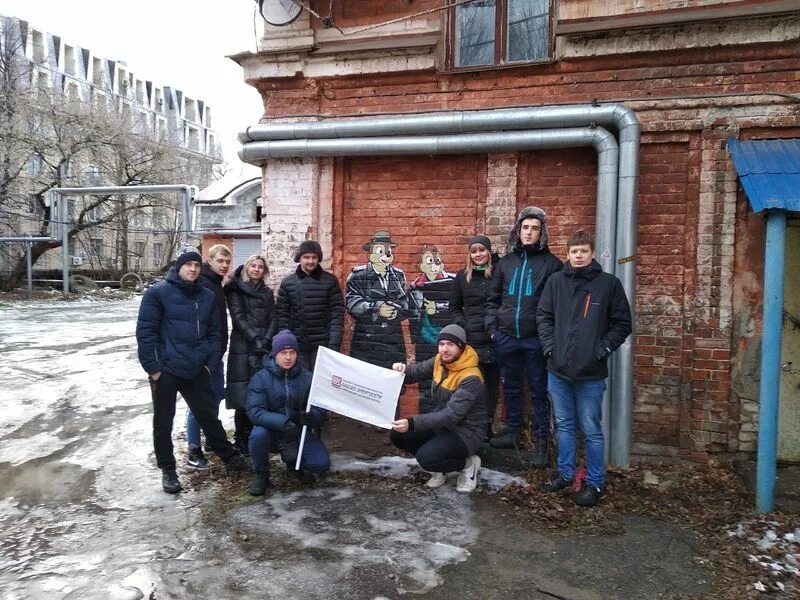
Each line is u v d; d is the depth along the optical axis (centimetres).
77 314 1817
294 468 446
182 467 488
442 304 557
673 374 491
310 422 440
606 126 493
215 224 2270
